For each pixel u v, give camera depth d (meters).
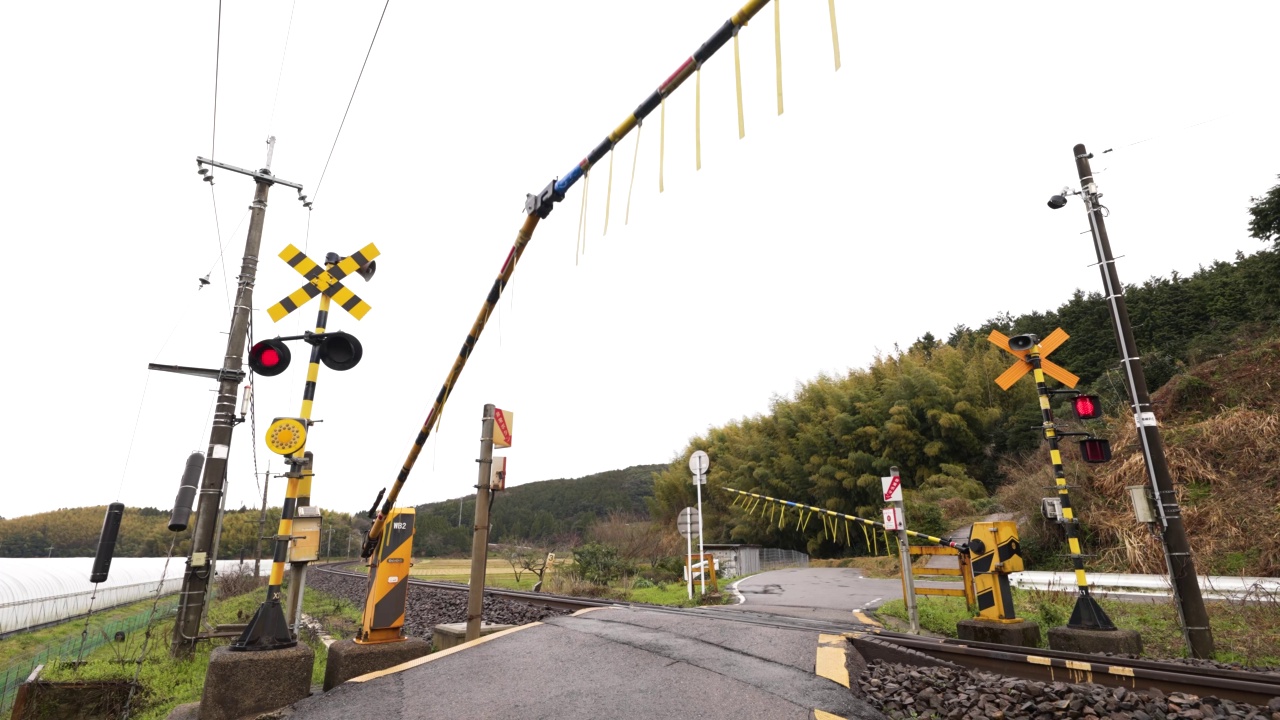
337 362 6.30
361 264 6.53
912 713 4.39
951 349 31.25
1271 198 21.77
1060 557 16.05
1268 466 15.21
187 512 8.39
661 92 3.38
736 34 2.98
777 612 10.50
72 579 27.08
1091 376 31.62
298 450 5.85
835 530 25.28
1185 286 32.50
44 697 6.70
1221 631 8.26
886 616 9.67
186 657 8.71
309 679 5.39
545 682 5.21
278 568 5.73
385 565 6.46
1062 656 5.62
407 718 4.62
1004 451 26.05
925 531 20.84
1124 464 16.91
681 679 5.08
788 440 32.28
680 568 22.02
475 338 6.00
